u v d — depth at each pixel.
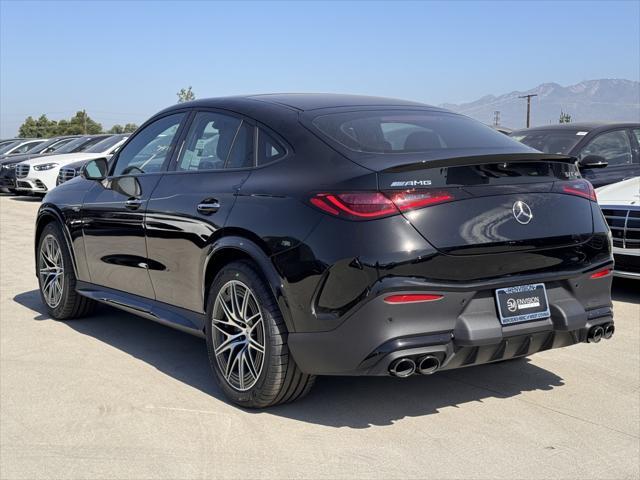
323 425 3.46
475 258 3.20
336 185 3.25
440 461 3.06
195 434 3.36
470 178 3.25
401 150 3.51
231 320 3.72
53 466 3.04
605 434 3.35
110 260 4.84
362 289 3.09
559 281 3.47
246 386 3.64
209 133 4.22
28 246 9.72
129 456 3.13
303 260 3.27
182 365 4.45
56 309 5.52
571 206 3.52
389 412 3.62
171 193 4.21
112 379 4.18
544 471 2.97
